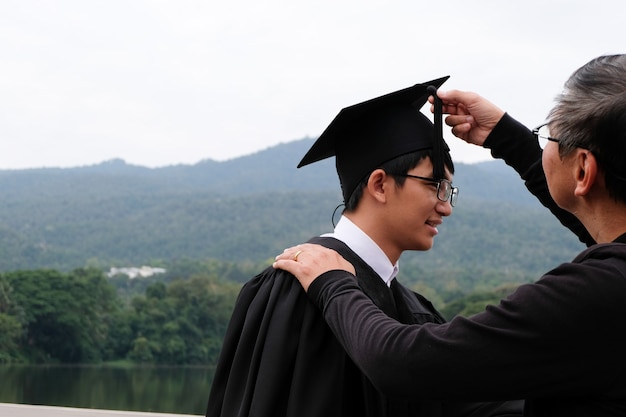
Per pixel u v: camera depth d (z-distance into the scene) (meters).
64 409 3.44
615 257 1.83
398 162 2.43
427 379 1.90
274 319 2.35
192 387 73.00
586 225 1.99
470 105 2.72
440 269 149.88
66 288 90.88
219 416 2.49
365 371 2.00
